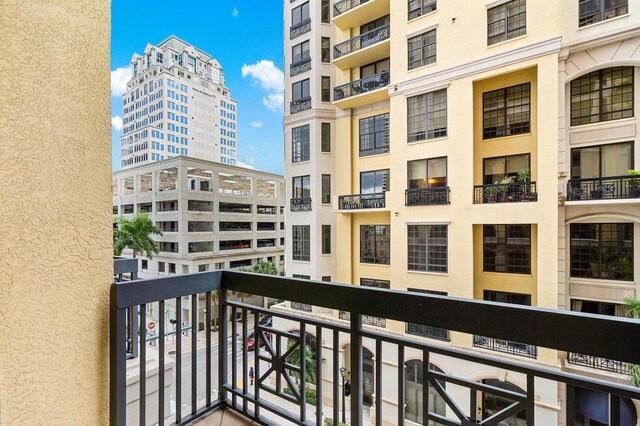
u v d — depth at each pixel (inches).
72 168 41.4
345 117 434.9
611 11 261.6
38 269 37.8
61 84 40.2
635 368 198.1
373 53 401.1
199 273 62.7
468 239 312.3
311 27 462.3
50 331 39.1
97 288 44.9
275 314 61.0
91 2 44.0
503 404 269.1
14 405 35.5
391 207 362.6
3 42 34.6
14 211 35.5
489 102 318.3
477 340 296.5
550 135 273.9
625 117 261.7
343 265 426.3
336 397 51.4
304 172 460.4
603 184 266.1
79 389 42.4
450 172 323.3
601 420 220.5
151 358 94.6
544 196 275.9
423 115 344.8
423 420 44.5
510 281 301.7
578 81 280.8
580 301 278.5
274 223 1047.6
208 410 66.1
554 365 258.7
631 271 259.4
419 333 320.2
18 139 35.9
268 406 61.4
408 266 350.0
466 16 317.1
